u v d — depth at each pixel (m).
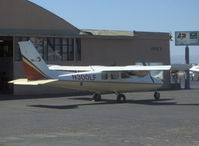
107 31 44.38
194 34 45.81
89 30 43.28
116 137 13.22
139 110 22.11
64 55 38.31
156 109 22.59
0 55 39.09
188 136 13.29
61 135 13.74
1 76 39.12
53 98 31.67
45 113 20.94
